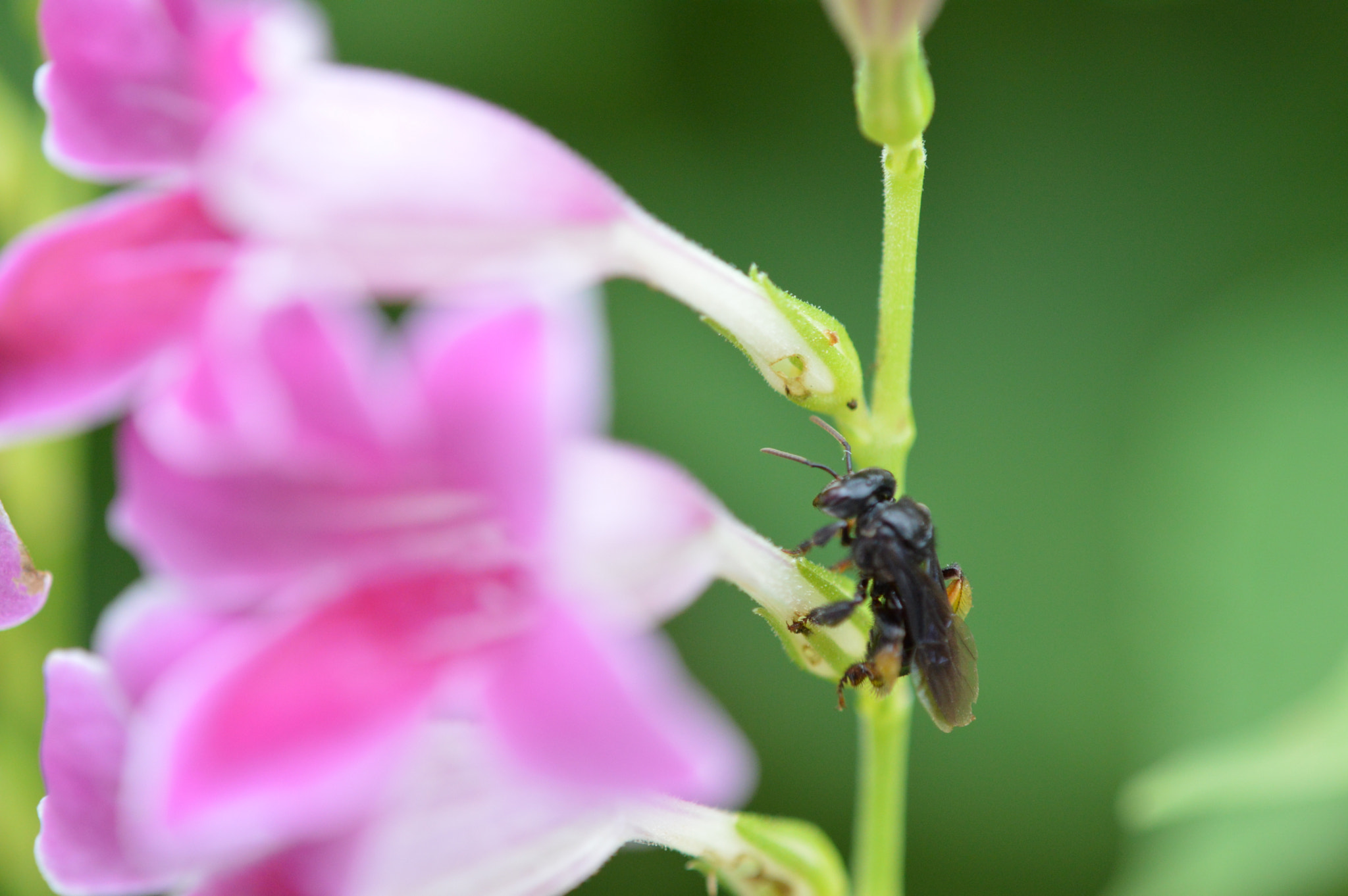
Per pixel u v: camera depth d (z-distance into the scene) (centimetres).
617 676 9
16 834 12
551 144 10
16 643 12
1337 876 12
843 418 11
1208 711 13
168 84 10
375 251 10
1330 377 13
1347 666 12
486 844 10
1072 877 13
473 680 10
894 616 11
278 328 10
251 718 10
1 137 12
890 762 11
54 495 12
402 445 10
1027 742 13
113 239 10
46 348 10
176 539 10
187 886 10
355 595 10
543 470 10
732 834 11
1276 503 13
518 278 10
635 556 10
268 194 10
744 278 11
